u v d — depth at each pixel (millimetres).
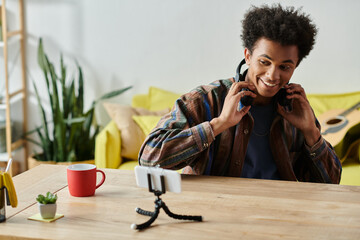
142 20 3852
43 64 3682
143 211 1174
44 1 3949
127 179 1479
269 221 1138
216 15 3756
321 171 1615
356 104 3479
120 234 1058
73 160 3676
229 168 1611
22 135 4102
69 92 3730
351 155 3371
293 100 1581
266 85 1448
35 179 1492
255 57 1440
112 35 3904
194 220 1138
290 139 1634
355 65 3660
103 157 3166
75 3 3916
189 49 3828
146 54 3883
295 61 1434
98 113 3994
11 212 1199
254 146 1614
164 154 1478
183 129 1550
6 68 3740
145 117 3404
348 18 3619
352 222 1142
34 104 4082
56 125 3639
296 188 1401
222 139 1598
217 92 1628
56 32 3967
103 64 3943
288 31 1369
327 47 3670
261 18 1422
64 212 1194
